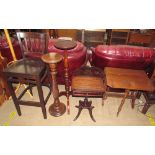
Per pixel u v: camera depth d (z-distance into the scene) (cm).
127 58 187
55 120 211
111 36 459
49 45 206
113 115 221
